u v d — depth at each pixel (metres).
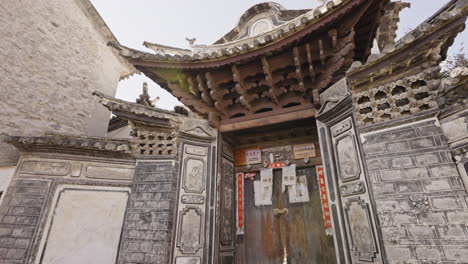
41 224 5.84
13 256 5.57
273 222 7.19
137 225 5.86
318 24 5.17
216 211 6.38
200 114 7.02
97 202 6.25
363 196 4.64
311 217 6.88
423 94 4.55
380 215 4.20
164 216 5.78
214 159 6.85
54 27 10.95
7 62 8.84
